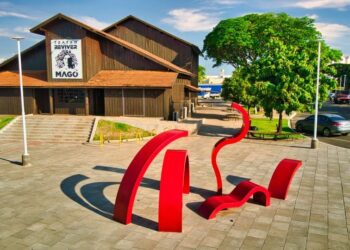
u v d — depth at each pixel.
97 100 29.66
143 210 9.94
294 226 8.79
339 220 9.19
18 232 8.49
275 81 22.05
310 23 41.41
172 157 9.16
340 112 43.50
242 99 32.91
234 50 44.94
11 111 29.22
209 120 33.00
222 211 9.85
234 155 17.59
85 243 7.87
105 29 40.66
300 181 12.87
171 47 40.00
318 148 19.48
